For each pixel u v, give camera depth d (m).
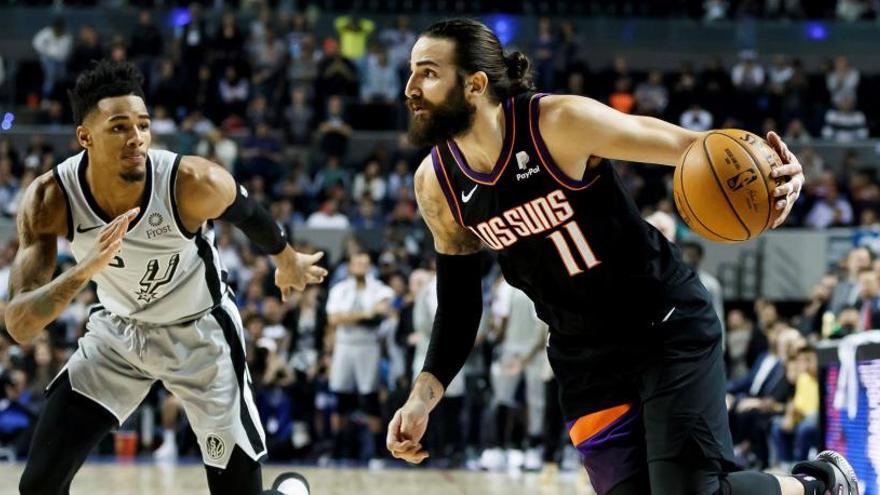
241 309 11.44
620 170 14.86
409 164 15.92
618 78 17.64
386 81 17.44
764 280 14.06
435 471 9.86
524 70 3.32
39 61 17.98
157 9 18.94
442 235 3.63
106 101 3.61
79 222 3.78
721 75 17.80
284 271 4.34
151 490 7.58
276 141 15.48
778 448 9.12
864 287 8.53
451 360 3.63
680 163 3.17
